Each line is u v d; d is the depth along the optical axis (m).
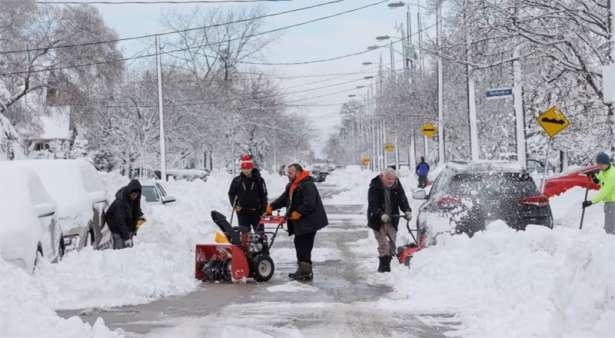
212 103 72.81
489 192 13.98
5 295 9.27
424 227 14.45
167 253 14.98
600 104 29.22
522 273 10.65
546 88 30.05
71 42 57.25
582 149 44.03
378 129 86.56
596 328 7.11
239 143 78.19
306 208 14.58
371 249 20.14
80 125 63.81
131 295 12.34
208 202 30.62
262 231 15.90
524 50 25.14
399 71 68.44
